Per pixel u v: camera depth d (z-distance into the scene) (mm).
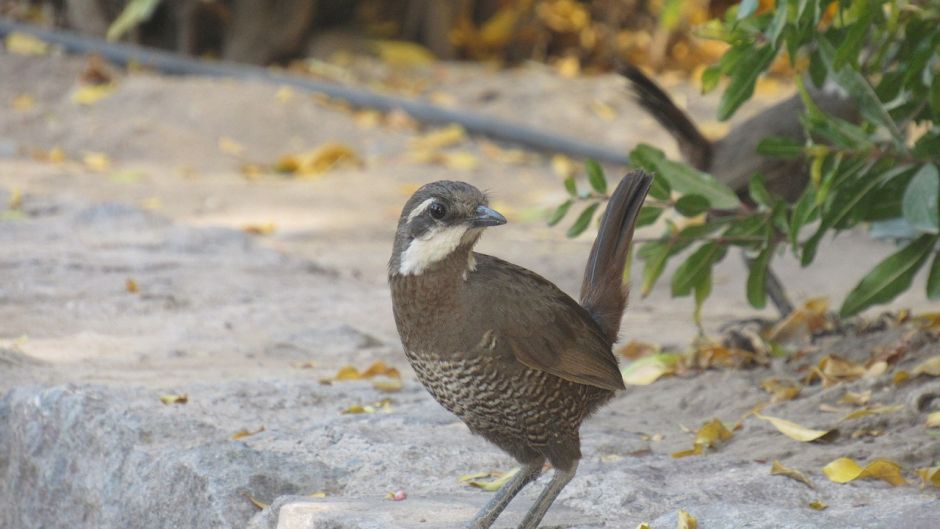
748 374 10297
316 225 17328
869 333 10922
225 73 24828
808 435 8219
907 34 8734
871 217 9383
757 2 8281
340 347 11234
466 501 7188
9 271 13297
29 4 27594
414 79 25906
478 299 6543
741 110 23531
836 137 8688
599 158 22000
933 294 9320
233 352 10898
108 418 8438
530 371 6637
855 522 6445
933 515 6449
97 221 15914
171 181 19797
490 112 24266
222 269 13984
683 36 27734
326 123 23047
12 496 8906
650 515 6977
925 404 8617
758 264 10055
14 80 24062
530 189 20344
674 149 22234
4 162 20219
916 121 9281
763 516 6574
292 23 26422
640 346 11195
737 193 11812
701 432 8477
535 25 27984
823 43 8547
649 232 16469
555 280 14266
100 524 8031
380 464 7910
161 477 7723
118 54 25188
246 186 19703
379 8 27938
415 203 6680
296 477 7633
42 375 9805
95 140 21781
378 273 14688
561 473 6832
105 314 11977
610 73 27516
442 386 6754
